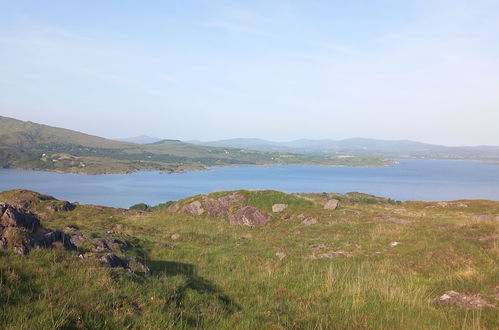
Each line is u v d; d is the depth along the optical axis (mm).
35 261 10453
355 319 10969
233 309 11070
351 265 16812
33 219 13648
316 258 18484
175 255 19688
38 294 8625
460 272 14469
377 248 19750
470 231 20281
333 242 21656
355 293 13047
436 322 10711
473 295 12352
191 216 36031
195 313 9812
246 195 37031
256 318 10133
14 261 9977
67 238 14156
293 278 15086
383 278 14539
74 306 8297
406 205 39062
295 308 11812
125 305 8961
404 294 12852
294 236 24922
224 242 24078
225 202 36719
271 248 21219
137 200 167375
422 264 16016
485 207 35344
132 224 31047
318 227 27344
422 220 27141
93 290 9359
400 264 16375
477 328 10016
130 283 10430
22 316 7430
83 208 36969
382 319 11055
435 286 13578
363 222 27562
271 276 15484
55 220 31078
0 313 7387
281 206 34062
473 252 16406
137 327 8234
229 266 17484
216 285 13992
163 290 10727
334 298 12898
